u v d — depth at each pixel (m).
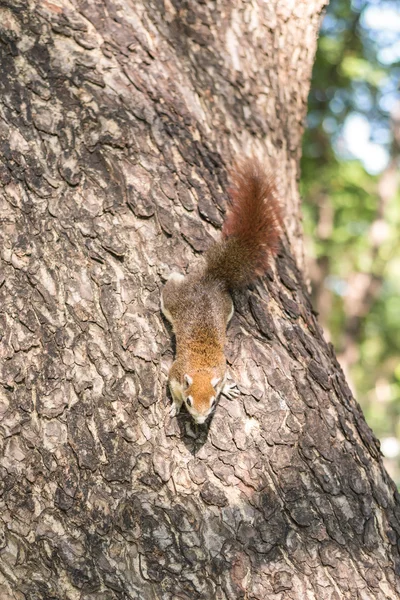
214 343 7.47
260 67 10.43
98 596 6.04
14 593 5.97
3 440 6.51
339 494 7.09
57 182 7.82
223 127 9.44
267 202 8.91
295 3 11.26
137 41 9.17
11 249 7.34
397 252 28.33
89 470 6.54
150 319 7.53
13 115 8.00
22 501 6.30
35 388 6.78
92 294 7.36
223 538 6.50
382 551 6.99
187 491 6.67
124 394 6.99
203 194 8.48
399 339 35.34
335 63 25.08
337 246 26.98
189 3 10.13
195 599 6.15
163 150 8.49
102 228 7.72
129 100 8.62
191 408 6.87
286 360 7.79
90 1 9.12
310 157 25.83
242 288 8.27
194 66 9.73
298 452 7.18
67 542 6.20
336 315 29.91
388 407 33.03
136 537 6.34
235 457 6.95
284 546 6.62
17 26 8.51
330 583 6.57
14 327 6.98
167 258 7.92
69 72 8.46
